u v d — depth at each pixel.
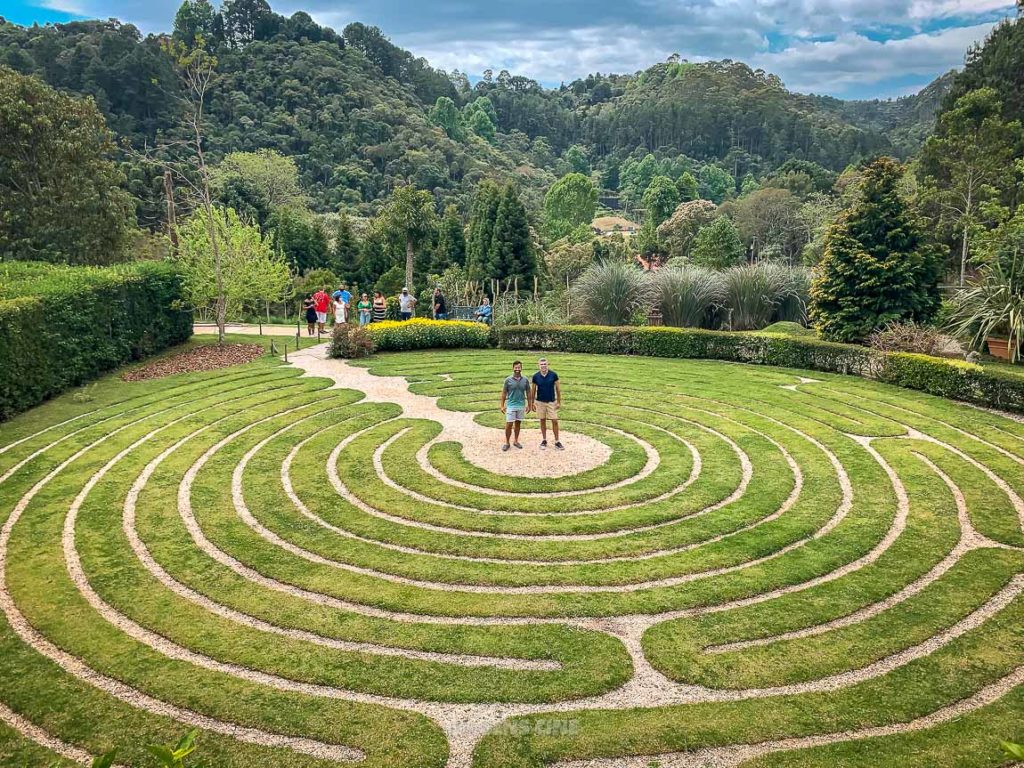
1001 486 14.88
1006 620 9.93
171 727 7.78
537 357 30.23
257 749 7.48
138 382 24.38
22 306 20.38
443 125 156.50
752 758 7.40
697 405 21.64
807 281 35.19
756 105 192.12
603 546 12.32
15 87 37.25
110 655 9.05
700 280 35.06
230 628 9.71
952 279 38.53
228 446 17.48
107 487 14.74
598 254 72.25
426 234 58.88
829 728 7.86
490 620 10.10
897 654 9.26
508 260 52.59
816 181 92.56
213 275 32.06
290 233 61.78
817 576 11.35
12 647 9.23
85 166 39.97
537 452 17.22
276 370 26.69
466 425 19.62
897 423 19.59
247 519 13.36
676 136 199.38
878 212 29.03
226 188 71.00
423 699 8.36
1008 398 20.52
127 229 44.81
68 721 7.82
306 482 15.17
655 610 10.30
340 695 8.42
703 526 13.10
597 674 8.80
